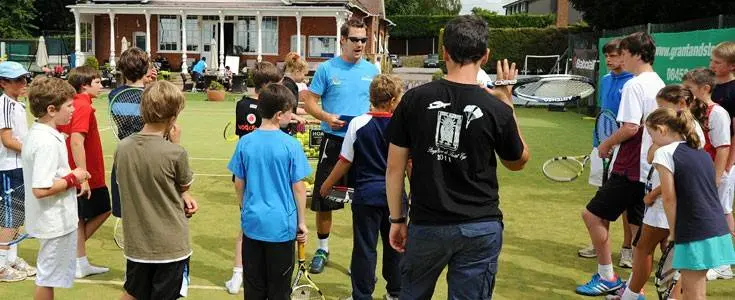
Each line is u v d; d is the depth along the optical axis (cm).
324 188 503
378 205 475
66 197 438
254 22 3838
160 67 3588
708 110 506
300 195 436
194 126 1773
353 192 492
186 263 421
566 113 2361
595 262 629
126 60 536
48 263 435
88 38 4297
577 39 2481
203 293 530
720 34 1237
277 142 430
